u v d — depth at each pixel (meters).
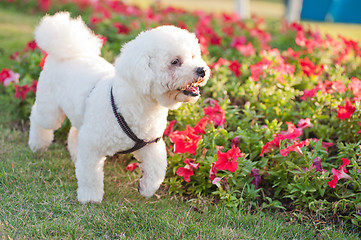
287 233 3.41
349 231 3.49
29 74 6.09
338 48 6.91
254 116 4.57
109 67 4.11
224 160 3.64
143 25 8.23
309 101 4.88
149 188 3.80
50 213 3.47
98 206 3.68
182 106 4.68
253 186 3.82
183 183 4.20
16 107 5.79
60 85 4.03
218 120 4.38
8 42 9.20
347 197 3.73
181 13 10.46
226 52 7.42
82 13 9.48
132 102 3.35
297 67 6.27
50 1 11.40
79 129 3.88
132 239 3.21
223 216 3.60
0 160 4.41
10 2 13.85
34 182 3.99
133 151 3.67
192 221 3.49
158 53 3.20
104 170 4.44
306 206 3.68
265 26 11.66
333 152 4.46
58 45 4.02
